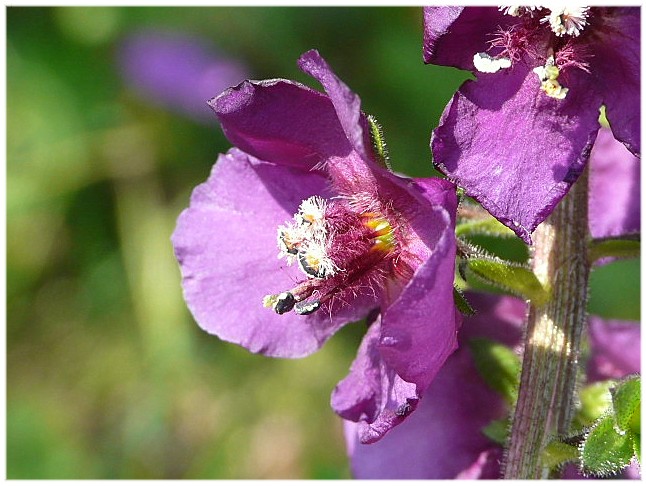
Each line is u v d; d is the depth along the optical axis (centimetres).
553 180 6
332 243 6
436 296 5
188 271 7
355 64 14
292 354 7
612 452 6
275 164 7
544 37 6
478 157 6
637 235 7
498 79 6
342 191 6
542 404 6
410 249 6
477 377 8
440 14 6
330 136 6
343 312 7
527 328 7
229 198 7
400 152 14
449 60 6
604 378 8
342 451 14
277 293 7
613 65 6
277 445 14
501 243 13
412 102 14
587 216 7
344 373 14
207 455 14
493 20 6
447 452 8
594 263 7
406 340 5
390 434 8
